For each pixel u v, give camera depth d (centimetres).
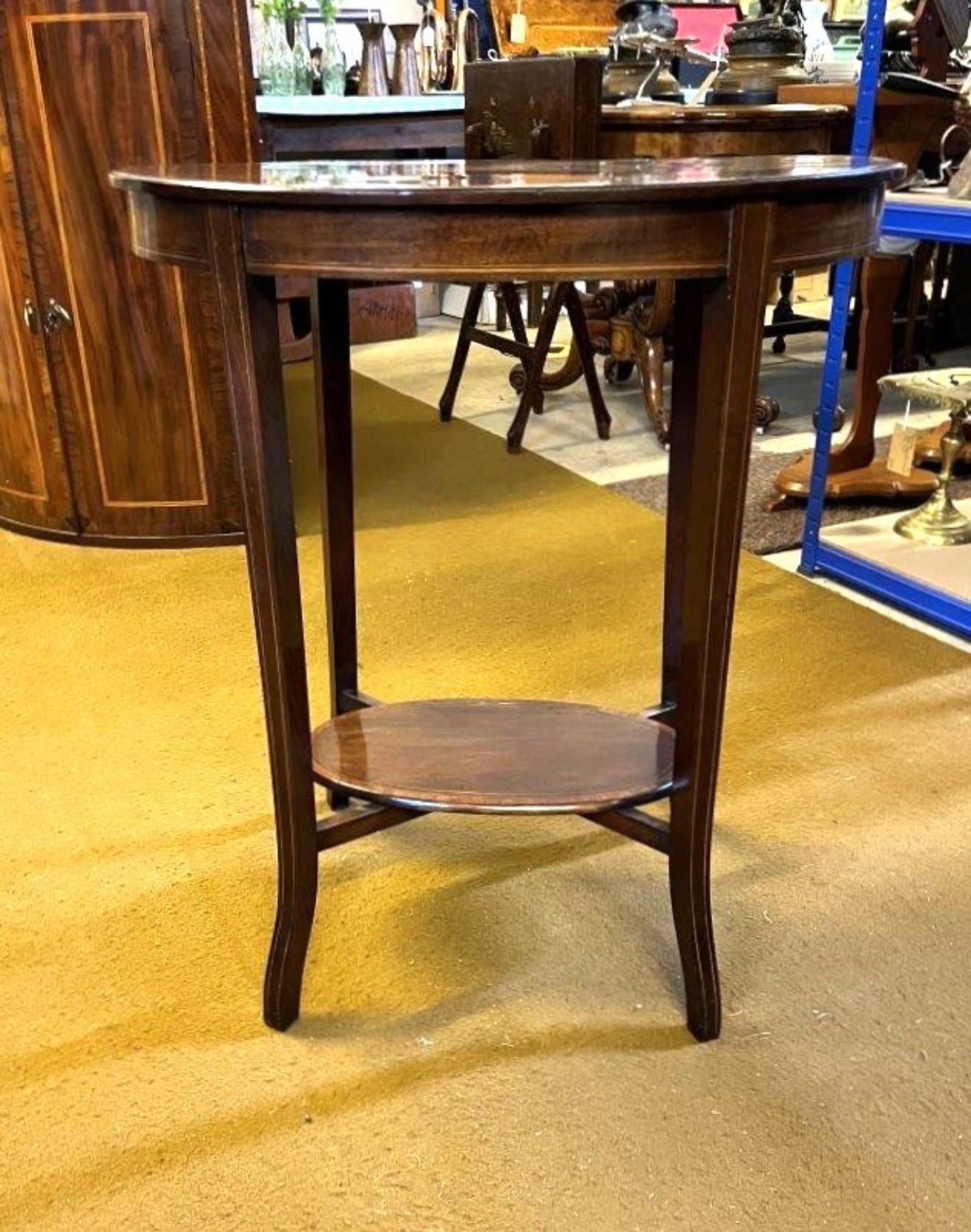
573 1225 94
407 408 346
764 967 122
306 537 237
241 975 121
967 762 159
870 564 212
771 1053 111
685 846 106
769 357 422
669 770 111
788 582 219
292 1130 103
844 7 363
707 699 100
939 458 270
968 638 196
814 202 84
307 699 104
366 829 114
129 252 208
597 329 321
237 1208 95
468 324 318
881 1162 99
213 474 229
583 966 123
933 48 277
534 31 422
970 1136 102
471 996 118
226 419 225
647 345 303
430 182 84
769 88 269
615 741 119
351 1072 109
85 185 203
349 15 441
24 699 177
